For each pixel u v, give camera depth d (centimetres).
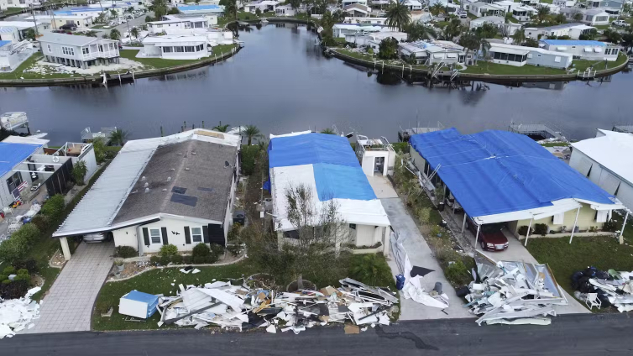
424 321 2544
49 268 2936
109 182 3578
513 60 9569
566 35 11369
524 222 3316
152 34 10931
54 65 8869
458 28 11200
